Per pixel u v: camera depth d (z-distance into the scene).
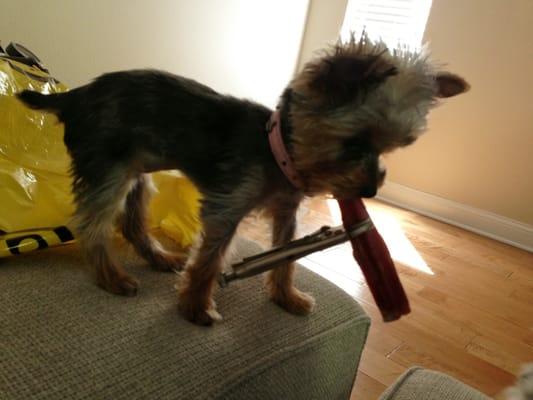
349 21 4.02
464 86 1.27
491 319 2.24
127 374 0.83
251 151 1.10
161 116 1.12
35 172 1.29
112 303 1.03
